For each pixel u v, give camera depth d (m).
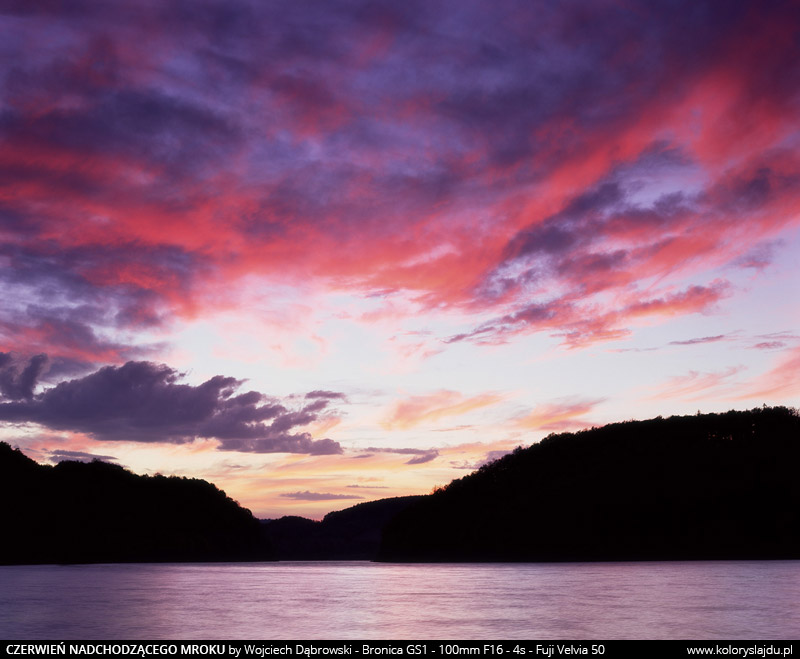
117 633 31.83
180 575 97.81
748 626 31.61
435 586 65.06
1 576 90.25
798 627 31.30
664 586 56.66
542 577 76.38
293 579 84.56
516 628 32.38
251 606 45.00
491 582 69.12
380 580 79.06
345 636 30.59
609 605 41.81
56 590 60.97
